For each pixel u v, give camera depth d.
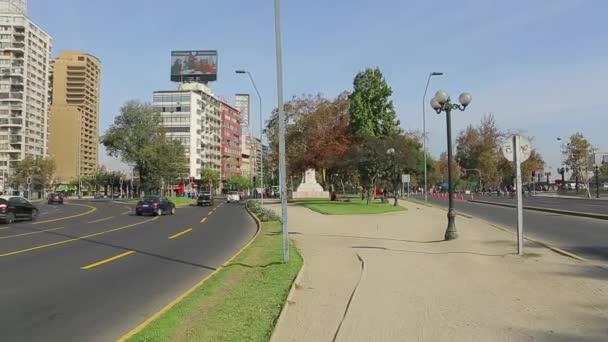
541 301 8.12
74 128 154.50
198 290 9.34
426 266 11.67
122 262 13.30
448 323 6.89
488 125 99.25
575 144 70.75
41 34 138.50
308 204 47.34
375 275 10.58
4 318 7.65
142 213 38.31
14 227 25.73
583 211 31.34
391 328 6.68
